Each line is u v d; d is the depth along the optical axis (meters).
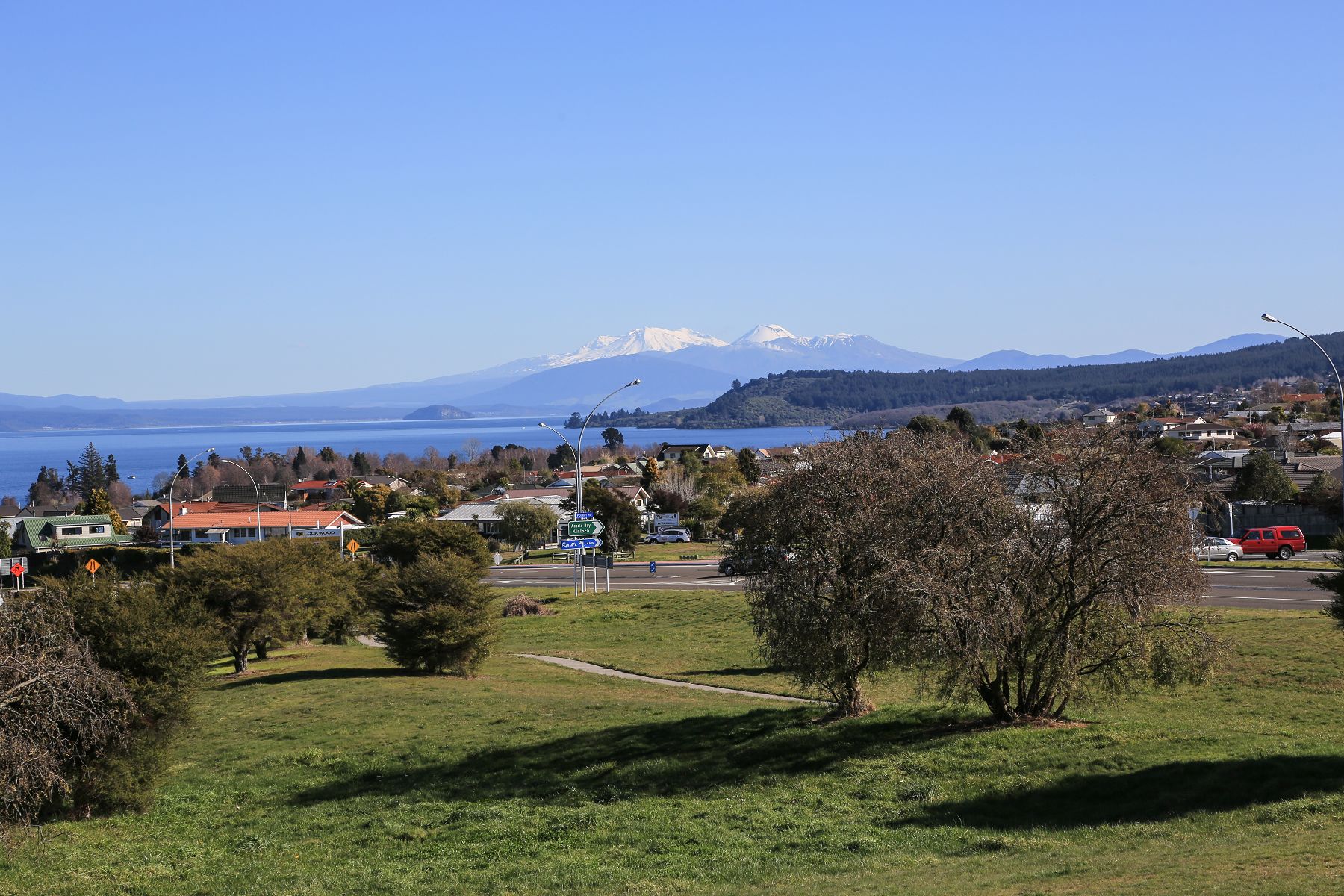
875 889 15.04
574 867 18.38
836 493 25.20
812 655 25.14
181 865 20.64
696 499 125.44
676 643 47.84
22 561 74.38
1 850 18.89
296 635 47.91
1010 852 17.09
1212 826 17.09
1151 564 22.69
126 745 24.05
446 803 24.19
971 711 26.36
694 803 21.98
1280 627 36.88
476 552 74.69
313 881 18.92
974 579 22.83
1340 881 12.80
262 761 29.23
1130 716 25.75
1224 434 170.00
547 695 36.19
